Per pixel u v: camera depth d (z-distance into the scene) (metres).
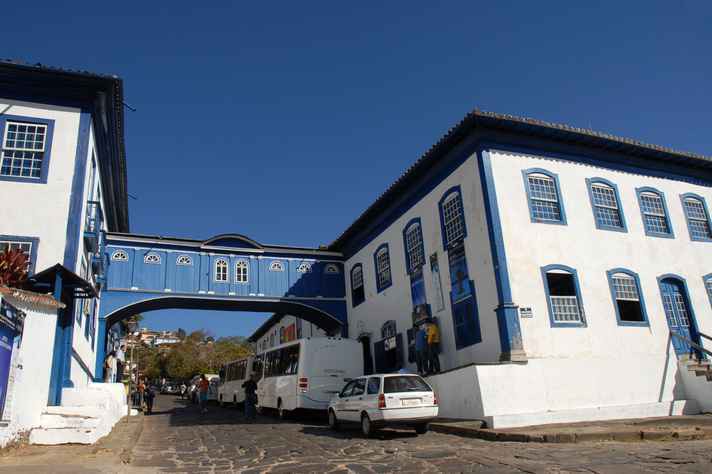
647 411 15.21
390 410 12.46
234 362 29.70
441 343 18.38
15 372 9.96
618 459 8.23
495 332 15.52
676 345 17.30
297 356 18.75
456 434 12.94
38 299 10.93
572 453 9.10
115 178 22.38
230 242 26.05
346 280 27.36
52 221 15.34
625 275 17.47
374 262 24.23
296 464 9.03
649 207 19.17
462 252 17.50
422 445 11.05
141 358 72.69
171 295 24.39
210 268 25.42
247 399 20.25
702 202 20.48
